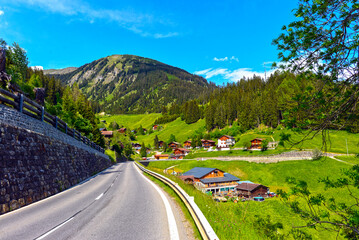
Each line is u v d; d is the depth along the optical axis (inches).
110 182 642.8
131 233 192.4
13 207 315.3
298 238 238.5
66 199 383.9
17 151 371.9
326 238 495.8
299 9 147.3
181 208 290.7
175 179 466.0
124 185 557.9
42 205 338.3
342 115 155.5
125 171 1137.4
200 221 170.9
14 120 391.2
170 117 7352.4
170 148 4650.6
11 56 1327.5
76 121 1871.3
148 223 222.5
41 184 418.9
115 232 195.8
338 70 149.0
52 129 585.0
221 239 163.3
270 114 3604.8
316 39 149.8
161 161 3405.5
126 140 4318.4
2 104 362.3
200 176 1823.3
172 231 197.0
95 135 2249.0
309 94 163.2
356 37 138.6
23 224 229.8
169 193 417.1
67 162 625.3
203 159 3053.6
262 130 3612.2
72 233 195.5
